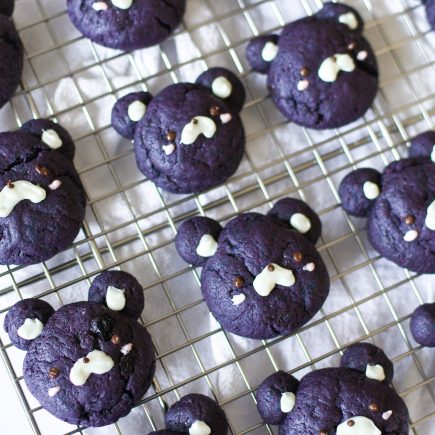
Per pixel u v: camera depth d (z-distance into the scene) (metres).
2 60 0.62
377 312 0.65
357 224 0.66
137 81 0.65
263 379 0.64
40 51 0.66
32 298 0.61
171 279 0.65
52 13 0.66
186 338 0.64
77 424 0.60
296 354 0.64
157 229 0.64
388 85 0.67
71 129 0.65
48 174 0.61
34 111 0.64
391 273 0.66
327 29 0.64
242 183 0.66
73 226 0.62
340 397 0.60
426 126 0.67
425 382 0.64
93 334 0.60
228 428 0.62
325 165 0.66
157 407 0.63
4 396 0.64
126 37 0.64
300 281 0.61
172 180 0.63
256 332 0.61
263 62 0.65
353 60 0.64
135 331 0.61
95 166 0.64
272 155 0.66
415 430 0.64
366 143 0.66
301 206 0.63
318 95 0.64
